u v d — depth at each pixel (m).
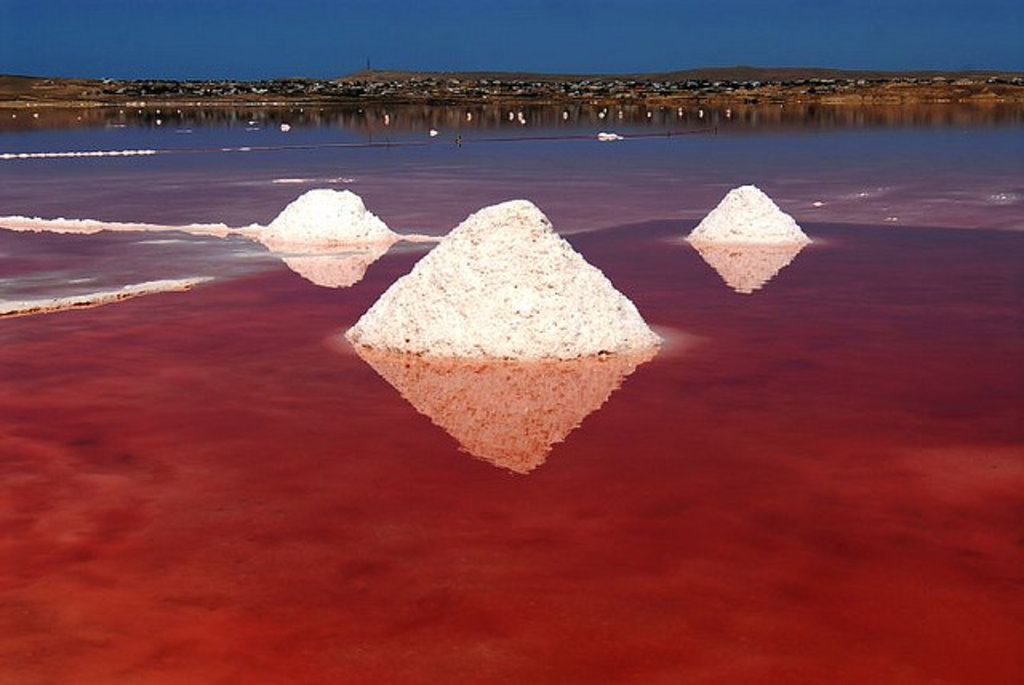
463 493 5.83
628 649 4.25
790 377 8.15
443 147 38.56
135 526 5.44
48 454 6.48
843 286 12.12
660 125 53.09
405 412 7.29
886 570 4.92
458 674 4.08
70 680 4.05
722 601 4.63
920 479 6.01
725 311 10.71
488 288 8.74
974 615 4.52
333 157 33.78
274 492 5.87
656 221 18.53
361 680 4.05
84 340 9.45
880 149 35.19
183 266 13.57
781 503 5.68
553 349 8.59
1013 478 6.02
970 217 18.48
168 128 52.72
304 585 4.80
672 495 5.79
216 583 4.82
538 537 5.27
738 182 25.38
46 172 28.20
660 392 7.74
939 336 9.53
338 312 10.68
